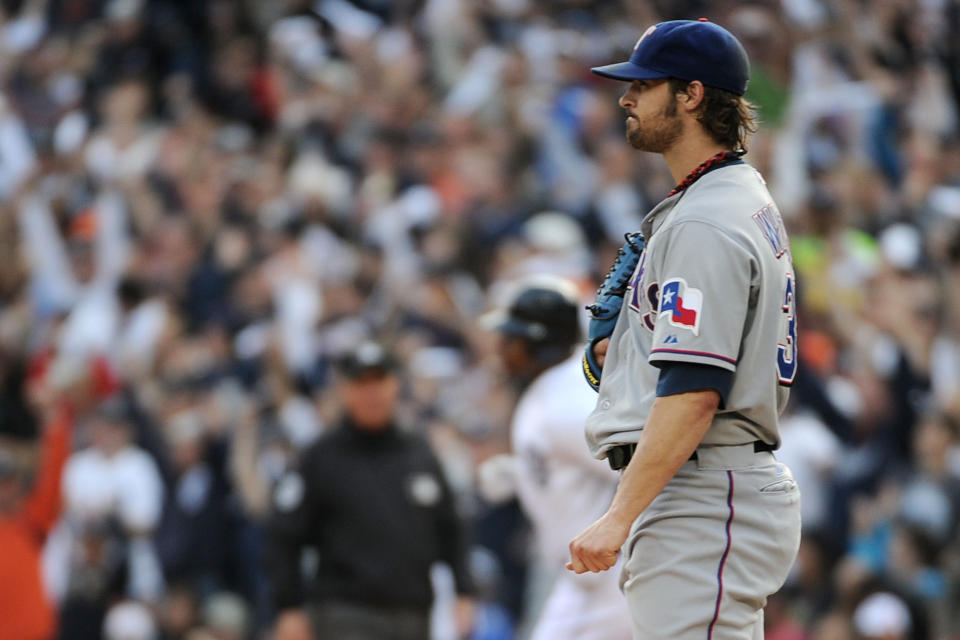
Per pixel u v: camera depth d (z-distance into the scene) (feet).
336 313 128.47
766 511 41.65
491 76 171.22
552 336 67.05
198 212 150.51
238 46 187.73
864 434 113.50
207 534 109.70
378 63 178.70
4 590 96.94
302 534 80.12
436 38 182.29
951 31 186.50
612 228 143.64
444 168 156.15
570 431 64.59
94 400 124.16
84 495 113.50
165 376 124.57
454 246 139.95
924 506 106.11
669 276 40.68
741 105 42.42
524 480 67.26
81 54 193.36
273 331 124.26
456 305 131.03
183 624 107.96
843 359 122.62
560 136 160.35
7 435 115.65
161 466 113.70
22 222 158.30
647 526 42.01
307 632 79.92
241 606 108.37
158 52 189.16
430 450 81.97
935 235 139.64
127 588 111.75
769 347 41.24
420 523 80.18
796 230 140.97
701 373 39.81
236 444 111.96
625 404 42.29
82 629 110.22
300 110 169.48
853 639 96.94
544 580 81.15
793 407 113.09
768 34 167.53
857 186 147.74
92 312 138.31
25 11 211.82
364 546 79.30
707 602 41.04
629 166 149.38
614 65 42.65
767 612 97.76
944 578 100.99
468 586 82.28
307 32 191.31
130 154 168.14
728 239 40.47
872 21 179.11
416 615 79.92
